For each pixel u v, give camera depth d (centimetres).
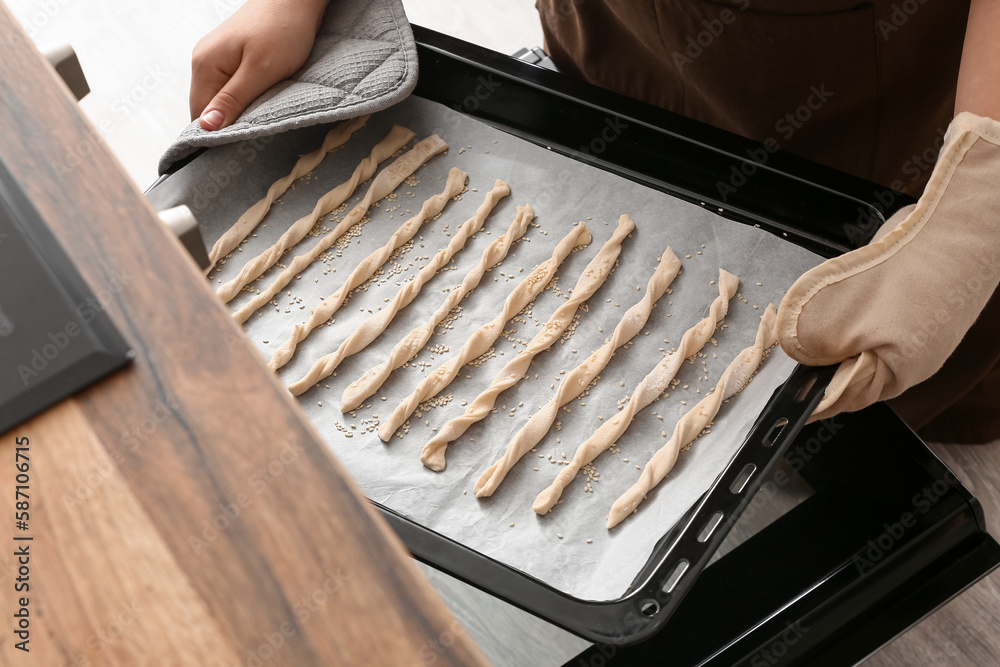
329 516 34
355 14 110
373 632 32
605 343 100
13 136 39
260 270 104
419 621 32
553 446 94
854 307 77
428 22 213
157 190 104
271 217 109
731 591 96
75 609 33
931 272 77
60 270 37
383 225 109
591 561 85
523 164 112
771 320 98
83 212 38
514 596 74
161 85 203
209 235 106
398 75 104
